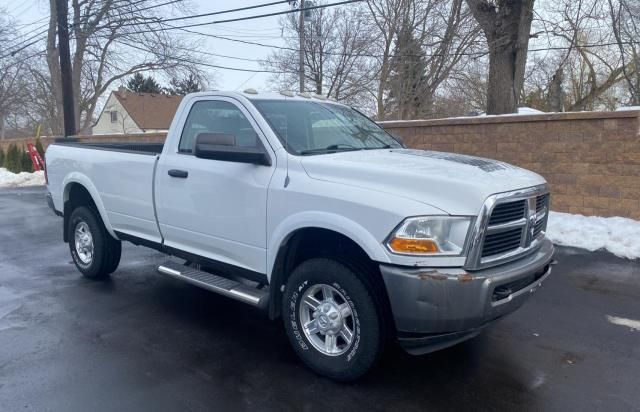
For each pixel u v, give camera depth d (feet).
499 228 11.64
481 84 95.20
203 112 15.96
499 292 11.46
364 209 11.51
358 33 104.53
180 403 11.59
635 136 27.48
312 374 12.96
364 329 11.84
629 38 47.78
